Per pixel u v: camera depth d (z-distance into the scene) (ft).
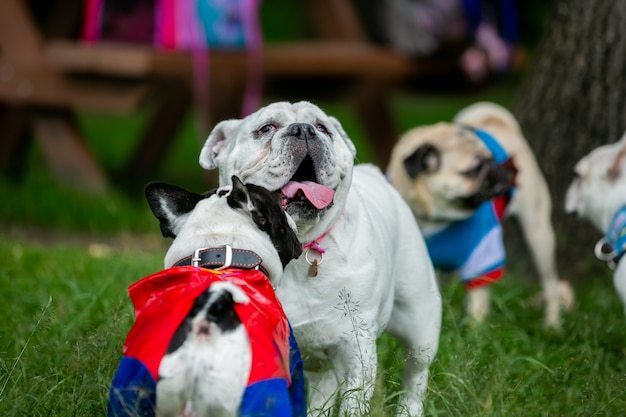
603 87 32.65
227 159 17.80
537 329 26.32
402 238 19.52
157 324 13.80
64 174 48.60
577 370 21.66
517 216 30.01
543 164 33.58
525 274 33.42
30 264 30.66
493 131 30.30
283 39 98.84
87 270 29.43
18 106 47.32
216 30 44.29
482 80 49.52
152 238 43.24
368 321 17.56
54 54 44.83
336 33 53.72
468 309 26.21
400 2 49.67
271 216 15.48
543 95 33.81
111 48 44.50
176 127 51.47
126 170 52.11
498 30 52.01
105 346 18.30
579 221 32.83
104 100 45.29
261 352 13.43
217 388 13.33
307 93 53.16
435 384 19.27
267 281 14.78
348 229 17.43
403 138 29.27
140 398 13.43
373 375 17.44
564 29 33.40
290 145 16.69
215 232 15.23
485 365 20.18
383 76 49.75
